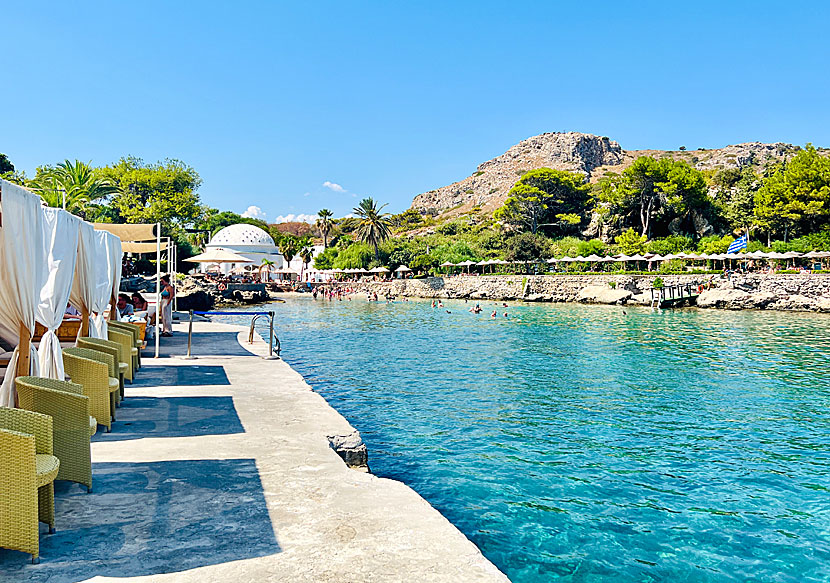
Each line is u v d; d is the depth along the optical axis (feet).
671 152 634.43
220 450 21.15
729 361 62.13
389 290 246.47
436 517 15.30
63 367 23.34
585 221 331.98
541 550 19.03
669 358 64.69
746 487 24.94
